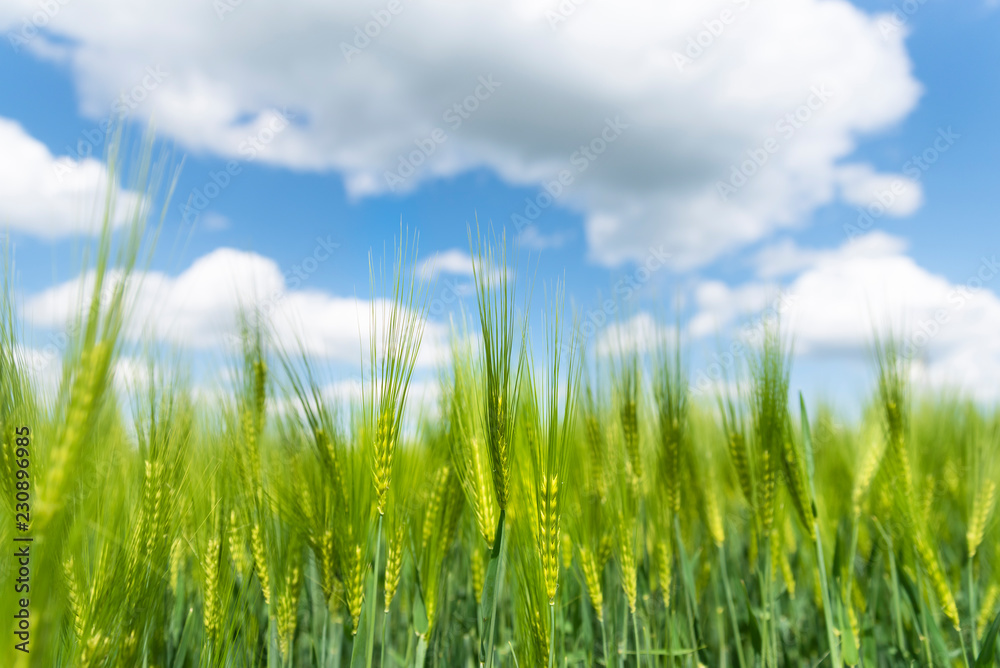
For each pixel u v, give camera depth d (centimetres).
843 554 62
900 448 61
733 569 76
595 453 62
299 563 52
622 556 55
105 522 41
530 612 45
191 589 56
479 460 48
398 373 44
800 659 67
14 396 37
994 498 65
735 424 64
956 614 55
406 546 50
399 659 54
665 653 56
